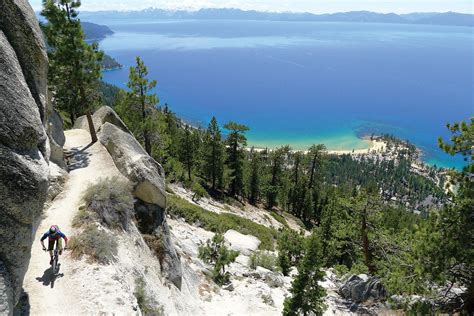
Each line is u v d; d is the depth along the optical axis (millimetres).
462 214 15352
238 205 74062
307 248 19828
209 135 76812
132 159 23219
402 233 25875
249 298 24031
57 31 27422
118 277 14648
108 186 19297
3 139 9969
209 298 22875
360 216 29094
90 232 16047
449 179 16188
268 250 40312
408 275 18094
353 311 24062
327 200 90125
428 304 16984
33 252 15172
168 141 42531
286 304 19953
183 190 60562
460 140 15492
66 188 21312
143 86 37281
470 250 14734
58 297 12906
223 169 77625
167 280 19484
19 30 12633
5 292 9531
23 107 10742
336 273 32500
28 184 10242
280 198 93312
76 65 28109
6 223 9820
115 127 28125
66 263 14547
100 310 12609
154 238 20625
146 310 15047
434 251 15539
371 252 29422
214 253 29484
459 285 17172
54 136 25875
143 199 21641
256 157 85938
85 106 29375
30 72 13242
